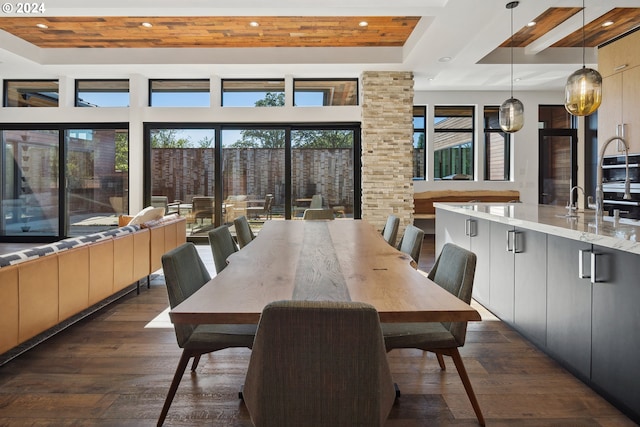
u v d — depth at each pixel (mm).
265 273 1981
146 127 7363
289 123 7387
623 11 5188
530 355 2738
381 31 5812
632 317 1944
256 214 7504
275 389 1172
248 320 1394
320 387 1168
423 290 1670
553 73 7047
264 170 7496
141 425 1955
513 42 6289
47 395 2227
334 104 7441
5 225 7703
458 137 8555
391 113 6957
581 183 6988
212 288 1705
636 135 5082
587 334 2281
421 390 2281
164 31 5836
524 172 8469
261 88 7469
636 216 5137
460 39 5289
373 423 1177
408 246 2883
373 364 1157
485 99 8359
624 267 1991
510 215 3307
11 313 2463
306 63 6523
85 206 7562
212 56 6547
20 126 7430
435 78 7391
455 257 2000
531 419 1992
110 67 6742
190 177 7477
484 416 2016
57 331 3215
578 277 2354
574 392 2246
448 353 1967
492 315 3547
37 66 6656
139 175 7273
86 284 3258
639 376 1908
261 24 5551
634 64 5102
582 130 6988
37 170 7602
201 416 2027
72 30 5805
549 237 2656
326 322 1141
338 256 2418
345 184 7492
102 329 3266
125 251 3924
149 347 2893
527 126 8422
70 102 7387
